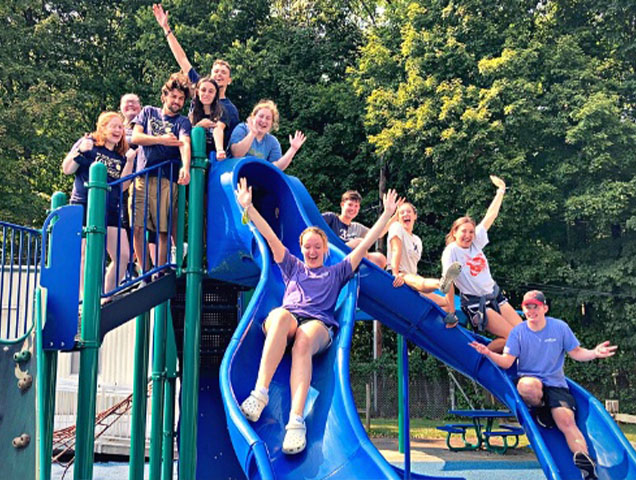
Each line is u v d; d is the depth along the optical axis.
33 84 20.08
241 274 6.14
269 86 21.94
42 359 5.01
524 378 5.60
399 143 18.81
